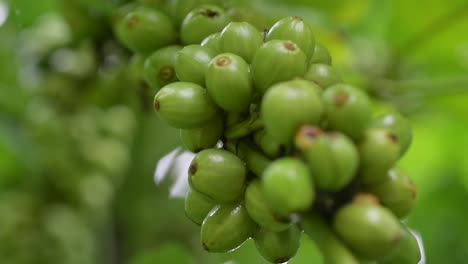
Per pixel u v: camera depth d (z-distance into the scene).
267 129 0.30
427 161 0.65
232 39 0.34
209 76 0.32
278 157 0.31
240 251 0.60
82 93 0.52
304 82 0.30
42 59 0.52
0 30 0.56
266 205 0.31
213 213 0.33
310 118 0.30
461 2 0.54
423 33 0.56
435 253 0.65
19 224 0.53
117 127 0.54
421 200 0.66
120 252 0.53
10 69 0.55
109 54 0.48
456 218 0.66
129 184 0.53
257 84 0.32
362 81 0.55
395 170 0.31
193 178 0.32
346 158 0.29
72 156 0.54
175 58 0.35
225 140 0.33
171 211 0.54
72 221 0.54
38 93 0.54
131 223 0.54
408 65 0.57
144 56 0.39
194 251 0.54
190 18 0.37
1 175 0.55
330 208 0.30
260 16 0.40
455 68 0.58
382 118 0.33
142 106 0.49
